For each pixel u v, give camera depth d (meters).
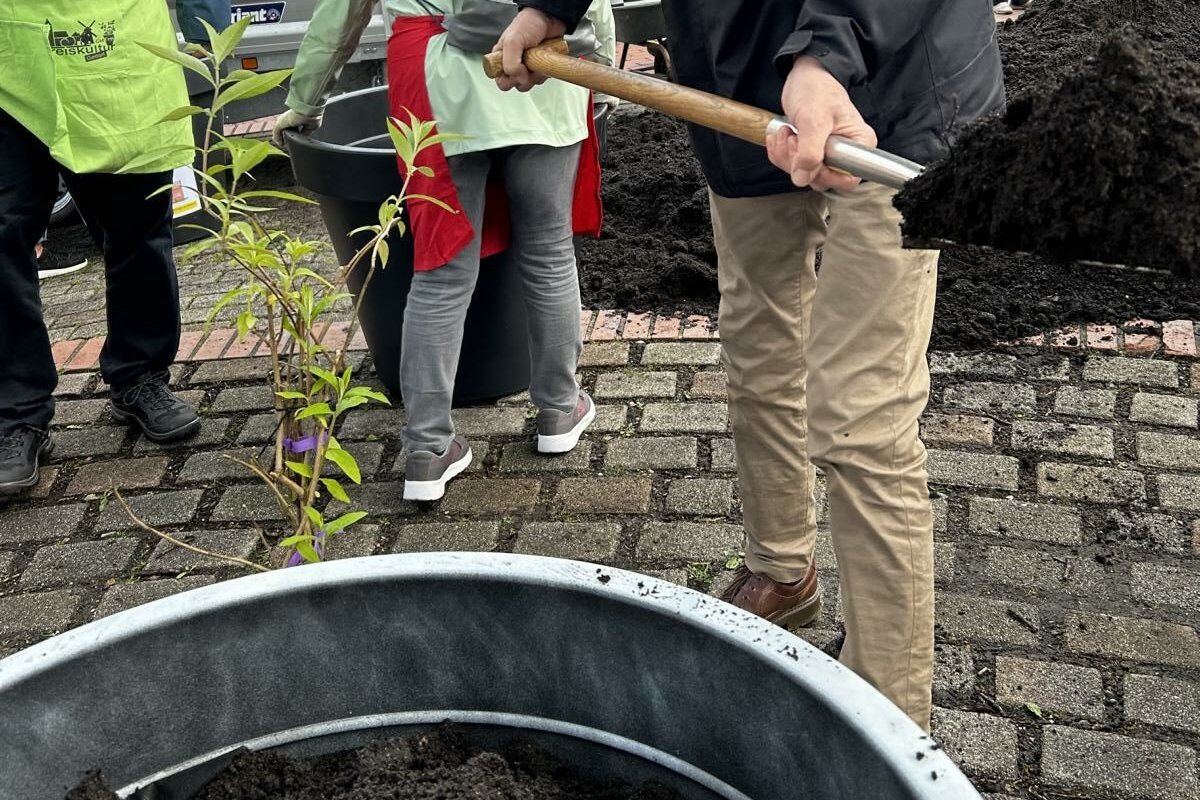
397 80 2.67
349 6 2.75
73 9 2.82
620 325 3.76
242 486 3.13
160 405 3.33
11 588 2.79
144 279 3.21
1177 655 2.32
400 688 1.25
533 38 2.04
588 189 2.95
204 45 3.36
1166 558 2.59
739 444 2.28
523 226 2.89
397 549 2.83
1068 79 1.18
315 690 1.23
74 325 4.13
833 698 1.00
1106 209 1.15
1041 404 3.17
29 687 1.09
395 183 2.95
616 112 5.61
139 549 2.90
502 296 3.22
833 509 1.84
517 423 3.31
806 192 1.96
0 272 3.02
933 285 1.78
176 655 1.16
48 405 3.23
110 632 1.12
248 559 2.82
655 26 4.89
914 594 1.83
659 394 3.37
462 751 1.27
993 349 3.44
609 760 1.24
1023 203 1.19
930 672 1.90
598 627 1.16
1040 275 3.75
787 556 2.35
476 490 3.02
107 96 2.91
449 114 2.62
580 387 3.44
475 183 2.75
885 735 0.96
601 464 3.08
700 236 4.26
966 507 2.79
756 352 2.14
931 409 3.19
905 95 1.72
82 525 3.01
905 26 1.47
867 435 1.77
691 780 1.19
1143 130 1.12
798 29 1.46
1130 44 1.16
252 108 5.02
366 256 3.18
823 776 1.05
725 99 1.57
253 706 1.22
